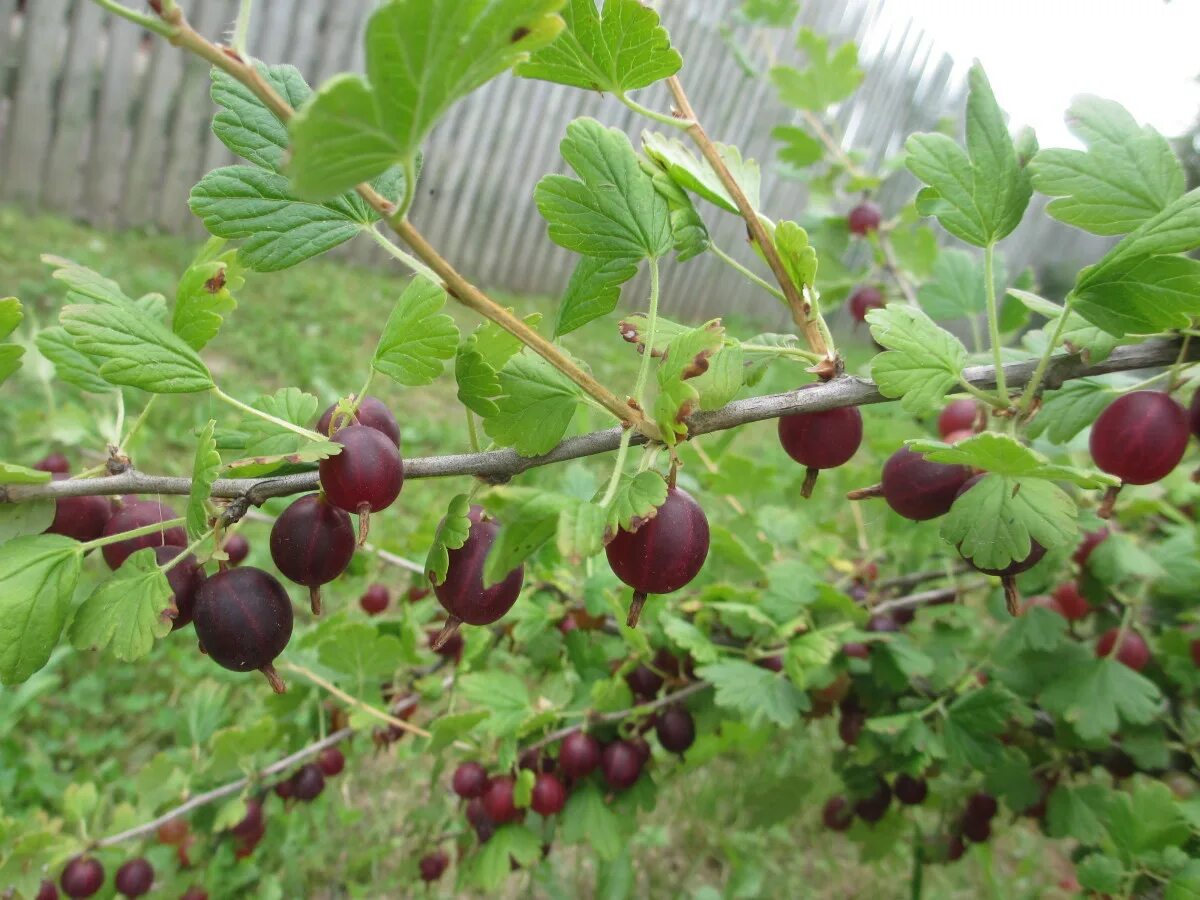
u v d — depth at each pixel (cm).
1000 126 17
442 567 14
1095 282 15
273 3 107
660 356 17
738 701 27
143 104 106
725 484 36
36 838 26
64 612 14
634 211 17
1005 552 15
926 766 29
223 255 18
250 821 30
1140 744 29
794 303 17
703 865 47
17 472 14
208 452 14
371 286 112
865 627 32
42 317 75
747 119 121
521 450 15
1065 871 49
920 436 36
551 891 38
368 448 14
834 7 101
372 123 9
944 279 32
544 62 16
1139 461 16
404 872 35
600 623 33
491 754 29
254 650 14
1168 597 33
